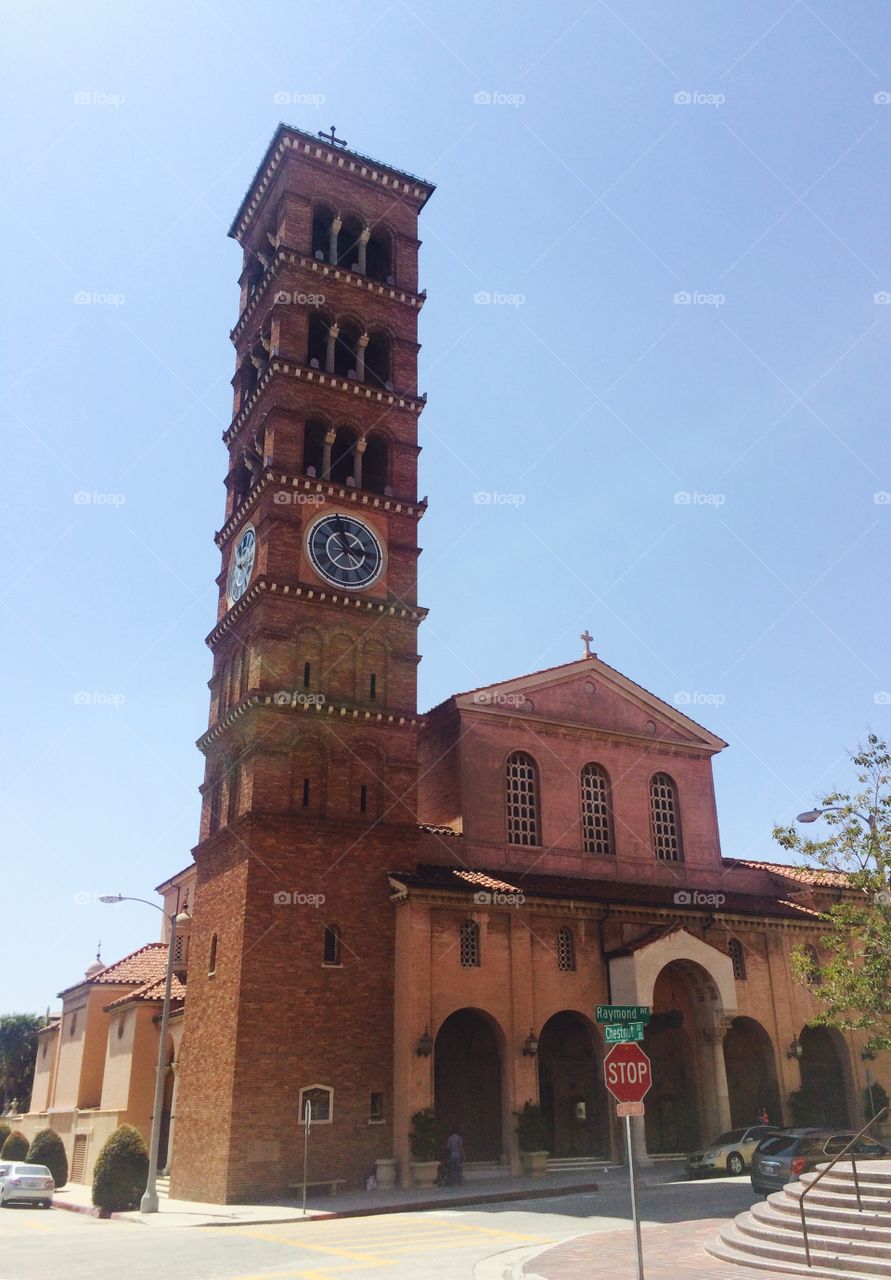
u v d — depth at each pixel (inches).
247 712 1491.1
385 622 1614.2
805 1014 1665.8
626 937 1574.8
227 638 1690.5
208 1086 1337.4
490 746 1686.8
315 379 1695.4
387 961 1411.2
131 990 2050.9
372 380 1798.7
